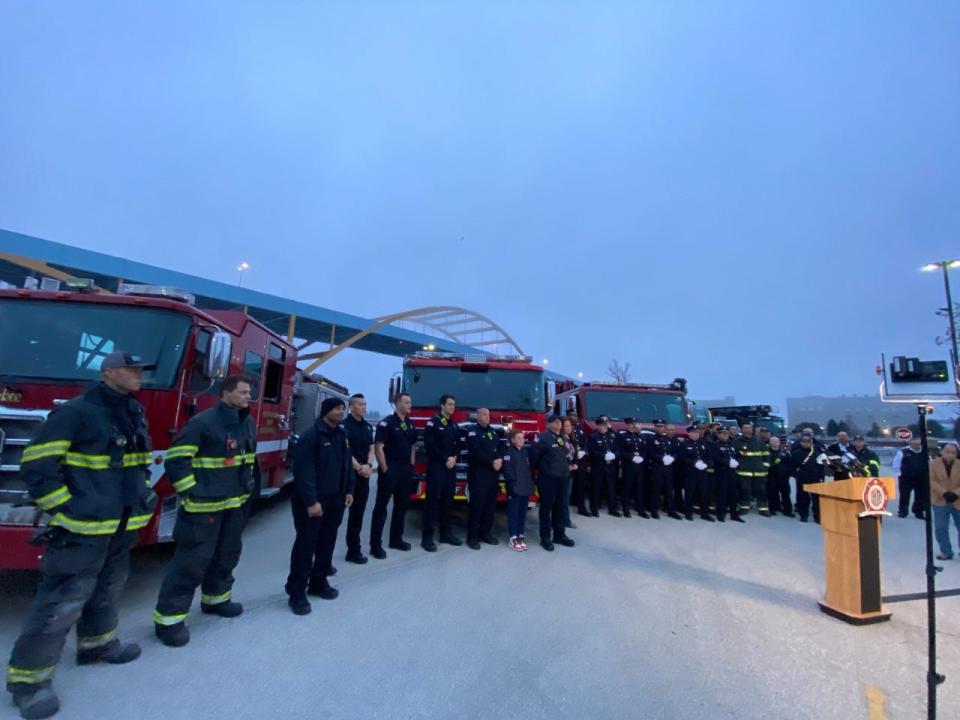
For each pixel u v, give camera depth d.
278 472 8.98
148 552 6.65
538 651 4.21
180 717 3.17
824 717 3.44
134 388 3.73
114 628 3.81
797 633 4.79
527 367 9.15
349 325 65.81
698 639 4.57
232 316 6.99
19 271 38.41
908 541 8.99
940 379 3.65
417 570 6.14
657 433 10.48
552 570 6.37
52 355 4.96
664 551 7.55
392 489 6.82
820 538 8.99
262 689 3.50
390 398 9.34
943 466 7.76
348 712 3.28
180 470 4.02
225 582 4.66
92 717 3.14
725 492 10.27
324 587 5.16
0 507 4.21
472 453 7.48
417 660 3.97
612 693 3.63
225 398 4.44
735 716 3.42
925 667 4.19
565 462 7.67
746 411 23.86
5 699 3.30
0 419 4.33
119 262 43.44
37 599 3.24
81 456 3.43
